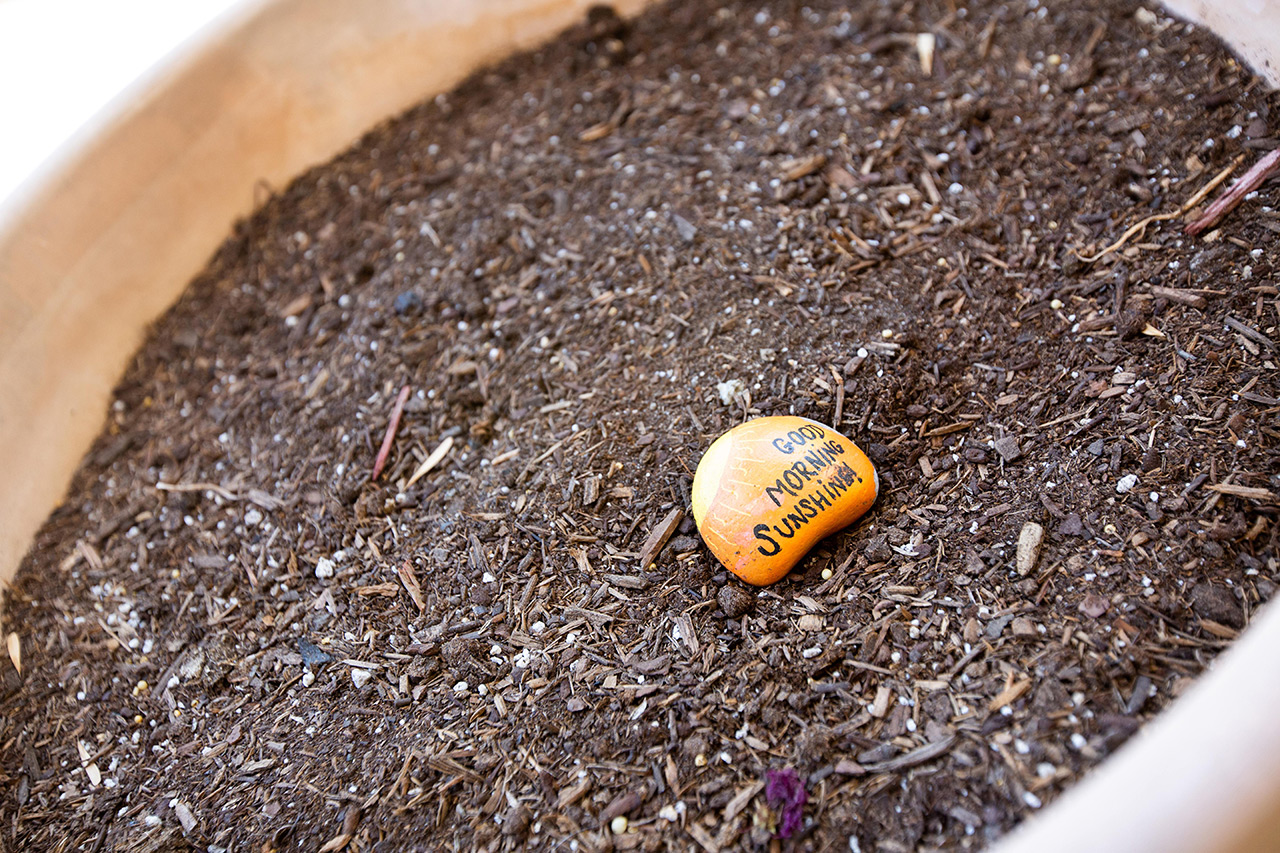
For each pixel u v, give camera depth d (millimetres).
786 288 471
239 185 541
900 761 385
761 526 409
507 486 456
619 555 434
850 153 500
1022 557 408
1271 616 339
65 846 414
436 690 422
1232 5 465
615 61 560
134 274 517
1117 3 502
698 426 450
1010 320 452
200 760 423
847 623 411
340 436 482
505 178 532
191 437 497
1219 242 441
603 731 405
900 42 529
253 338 518
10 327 480
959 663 397
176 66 510
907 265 470
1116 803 324
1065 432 427
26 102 537
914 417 441
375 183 547
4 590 471
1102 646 389
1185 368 425
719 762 396
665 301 480
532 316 491
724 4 570
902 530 423
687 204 501
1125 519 407
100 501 489
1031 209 472
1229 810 324
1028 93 497
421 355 492
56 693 447
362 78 555
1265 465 404
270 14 524
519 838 392
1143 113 475
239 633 447
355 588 447
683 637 417
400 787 406
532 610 429
